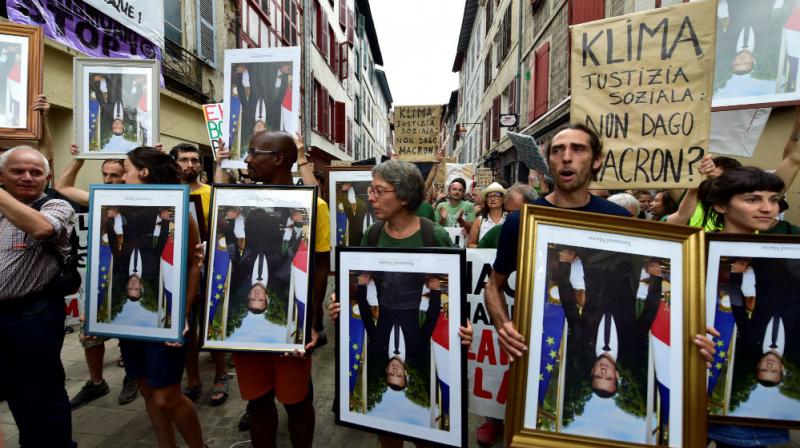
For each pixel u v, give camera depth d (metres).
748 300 1.62
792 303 1.60
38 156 2.09
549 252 1.54
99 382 3.16
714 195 1.80
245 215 2.06
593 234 1.53
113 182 3.14
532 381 1.50
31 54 2.37
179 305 2.09
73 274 2.20
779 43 2.31
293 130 3.19
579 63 2.31
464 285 1.66
